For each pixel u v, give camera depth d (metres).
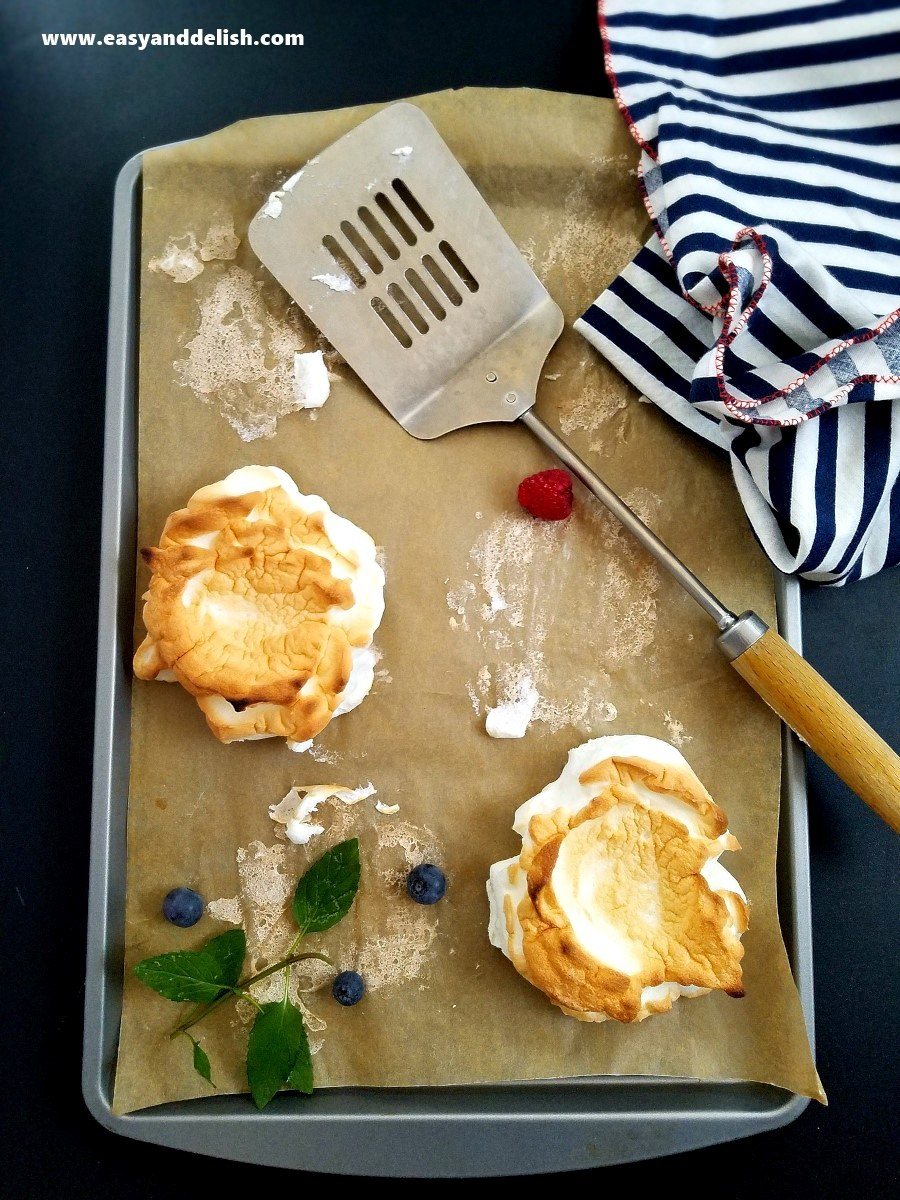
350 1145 0.36
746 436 0.36
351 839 0.36
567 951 0.34
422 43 0.41
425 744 0.37
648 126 0.37
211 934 0.37
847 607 0.39
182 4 0.42
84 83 0.42
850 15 0.37
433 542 0.38
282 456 0.38
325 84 0.41
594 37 0.41
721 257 0.35
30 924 0.40
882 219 0.37
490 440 0.38
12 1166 0.39
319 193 0.37
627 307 0.37
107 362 0.38
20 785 0.40
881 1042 0.39
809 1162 0.39
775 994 0.36
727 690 0.37
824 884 0.39
